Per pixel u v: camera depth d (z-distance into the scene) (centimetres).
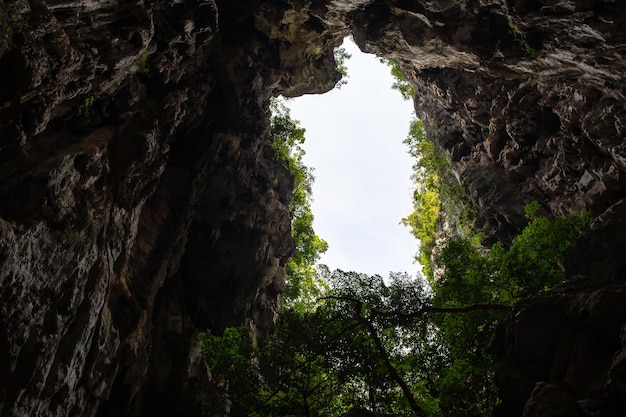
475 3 2900
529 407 1219
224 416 2769
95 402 2348
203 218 3344
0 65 1641
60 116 2111
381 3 3203
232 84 3353
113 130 2422
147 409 2844
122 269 2605
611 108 2944
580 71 2959
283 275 4038
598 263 1521
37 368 1869
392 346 2142
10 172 1791
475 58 3222
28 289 1822
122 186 2459
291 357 2117
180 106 2922
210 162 3316
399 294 2139
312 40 3588
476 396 1773
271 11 3291
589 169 3275
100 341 2352
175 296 3209
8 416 1747
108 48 2162
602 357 1241
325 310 2194
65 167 1962
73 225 2033
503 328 1507
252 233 3541
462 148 4306
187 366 2969
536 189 3662
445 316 1980
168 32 2634
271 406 2119
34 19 1667
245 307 3447
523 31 2844
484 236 3944
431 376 2086
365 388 2091
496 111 3769
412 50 3456
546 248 2112
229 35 3344
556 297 1420
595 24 2528
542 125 3575
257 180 3681
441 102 4172
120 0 2103
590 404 1128
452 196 4397
